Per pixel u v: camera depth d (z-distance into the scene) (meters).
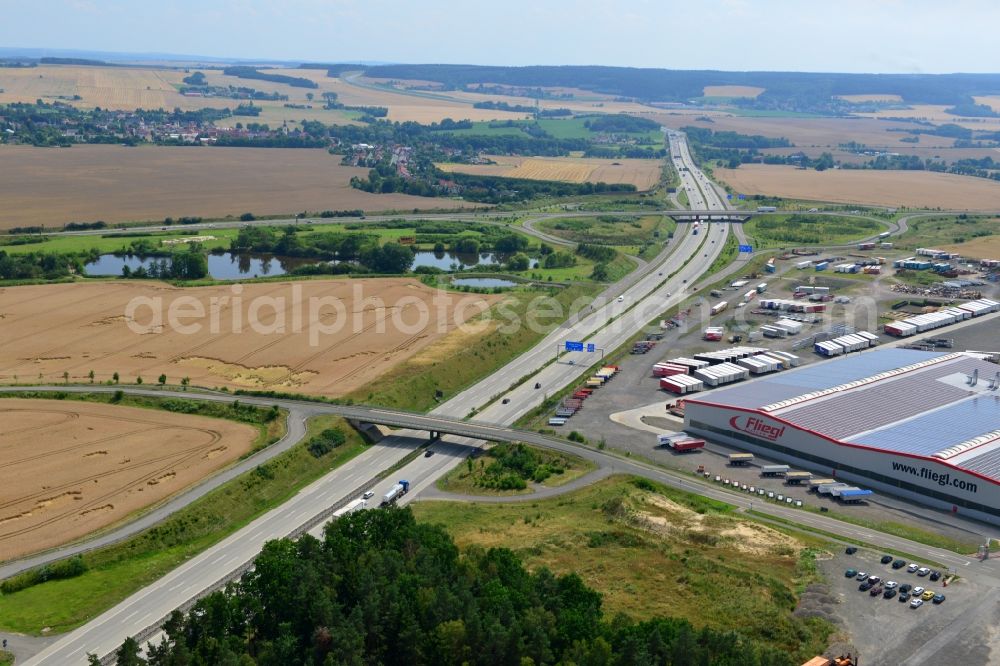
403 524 191.25
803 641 164.00
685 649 142.00
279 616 161.75
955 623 169.12
